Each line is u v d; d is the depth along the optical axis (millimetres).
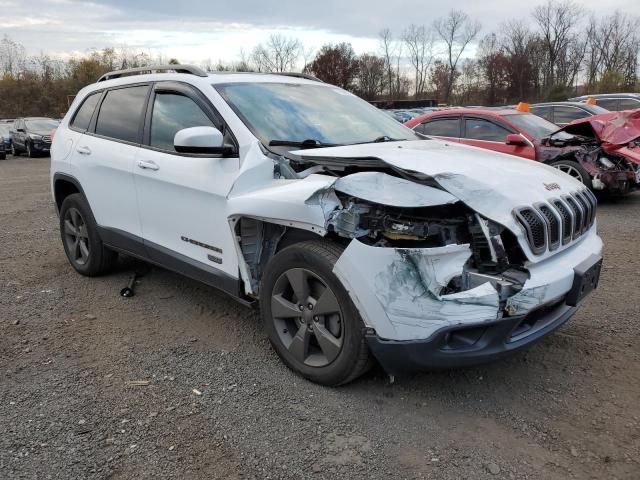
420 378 3268
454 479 2424
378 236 2773
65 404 2980
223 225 3479
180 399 3039
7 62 55625
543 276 2801
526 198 2916
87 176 4742
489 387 3189
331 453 2594
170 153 3932
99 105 4879
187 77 4027
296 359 3219
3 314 4270
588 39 55938
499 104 55656
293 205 2941
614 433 2742
